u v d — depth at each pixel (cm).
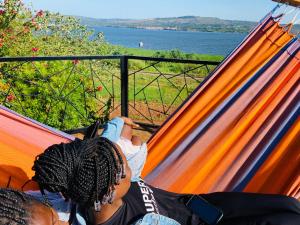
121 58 582
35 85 621
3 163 255
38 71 614
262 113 332
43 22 902
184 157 315
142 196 193
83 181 157
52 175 157
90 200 161
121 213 179
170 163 313
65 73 658
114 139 225
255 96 343
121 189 170
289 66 354
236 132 324
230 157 310
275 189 277
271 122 324
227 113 337
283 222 191
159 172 308
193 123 338
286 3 373
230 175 298
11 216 123
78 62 687
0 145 269
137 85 1141
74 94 654
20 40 800
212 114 339
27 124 294
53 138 292
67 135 298
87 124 657
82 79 667
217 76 360
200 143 321
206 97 351
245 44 375
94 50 1077
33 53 788
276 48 365
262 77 352
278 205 205
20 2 812
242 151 312
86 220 178
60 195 180
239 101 343
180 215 199
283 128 317
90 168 158
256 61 363
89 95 678
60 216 178
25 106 615
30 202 132
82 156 159
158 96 998
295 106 329
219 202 209
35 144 279
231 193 214
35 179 163
